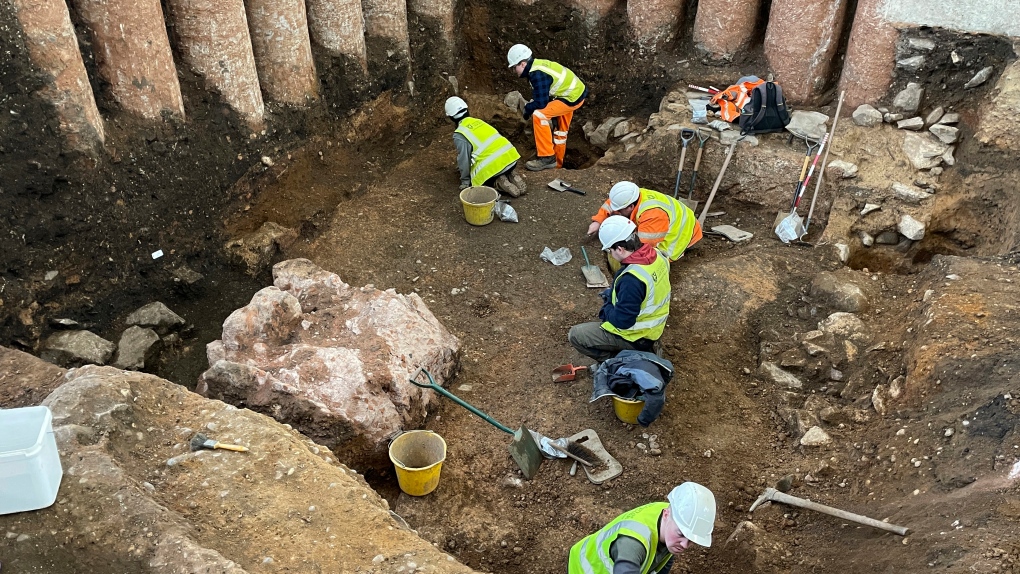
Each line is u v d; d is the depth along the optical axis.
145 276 6.41
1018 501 3.99
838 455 5.13
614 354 5.71
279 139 7.42
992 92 7.40
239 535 3.56
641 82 9.39
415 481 4.91
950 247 7.39
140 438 4.02
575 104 8.47
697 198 8.23
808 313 6.41
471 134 7.71
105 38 5.86
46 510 3.38
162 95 6.31
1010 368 4.84
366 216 7.83
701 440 5.41
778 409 5.61
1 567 3.18
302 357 5.20
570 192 8.27
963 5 7.32
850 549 4.36
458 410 5.68
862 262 7.43
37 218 5.61
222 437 4.11
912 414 5.07
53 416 3.87
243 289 6.87
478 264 7.20
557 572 4.65
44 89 5.47
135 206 6.24
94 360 5.73
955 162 7.50
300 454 4.07
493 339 6.36
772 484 5.07
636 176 8.51
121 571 3.23
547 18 9.65
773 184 7.79
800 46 8.20
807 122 8.02
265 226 7.22
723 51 8.98
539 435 5.34
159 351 6.17
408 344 5.55
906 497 4.56
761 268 6.94
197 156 6.68
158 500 3.61
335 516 3.75
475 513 4.99
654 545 3.52
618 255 5.31
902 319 6.01
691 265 7.19
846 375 5.80
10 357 4.58
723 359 6.12
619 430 5.48
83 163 5.80
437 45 9.50
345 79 8.20
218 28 6.52
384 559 3.54
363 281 6.97
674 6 9.07
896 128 7.85
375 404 5.10
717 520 4.84
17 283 5.55
